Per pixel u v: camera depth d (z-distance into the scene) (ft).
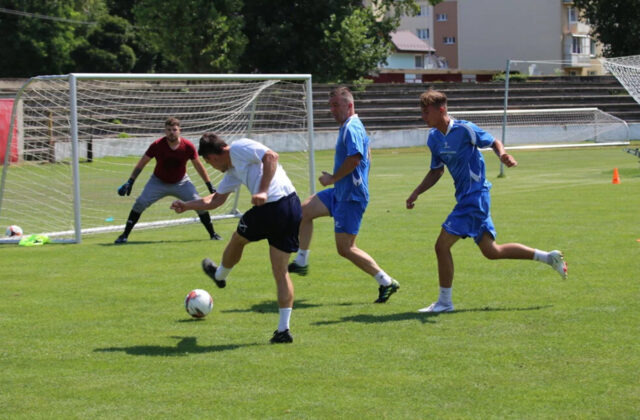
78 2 206.39
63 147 72.33
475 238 27.58
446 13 302.04
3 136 105.19
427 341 23.11
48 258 40.47
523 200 60.90
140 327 25.84
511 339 23.06
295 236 24.11
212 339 24.12
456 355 21.56
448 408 17.49
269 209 23.89
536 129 156.35
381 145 149.18
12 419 17.48
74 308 28.86
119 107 101.19
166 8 152.25
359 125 28.19
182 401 18.35
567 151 129.49
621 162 102.17
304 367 20.83
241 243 25.36
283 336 23.39
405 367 20.59
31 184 79.97
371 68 172.55
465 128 26.37
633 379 19.17
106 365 21.50
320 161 115.44
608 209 54.08
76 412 17.80
